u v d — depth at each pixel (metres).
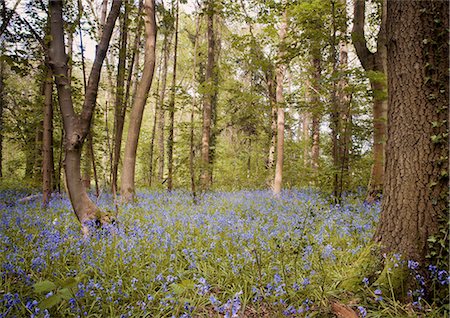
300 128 25.91
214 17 18.34
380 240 4.50
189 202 10.98
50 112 9.60
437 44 4.18
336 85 10.14
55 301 2.76
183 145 17.58
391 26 4.46
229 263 4.95
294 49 10.66
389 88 4.50
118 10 6.47
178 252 5.31
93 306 3.81
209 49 15.53
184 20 21.72
